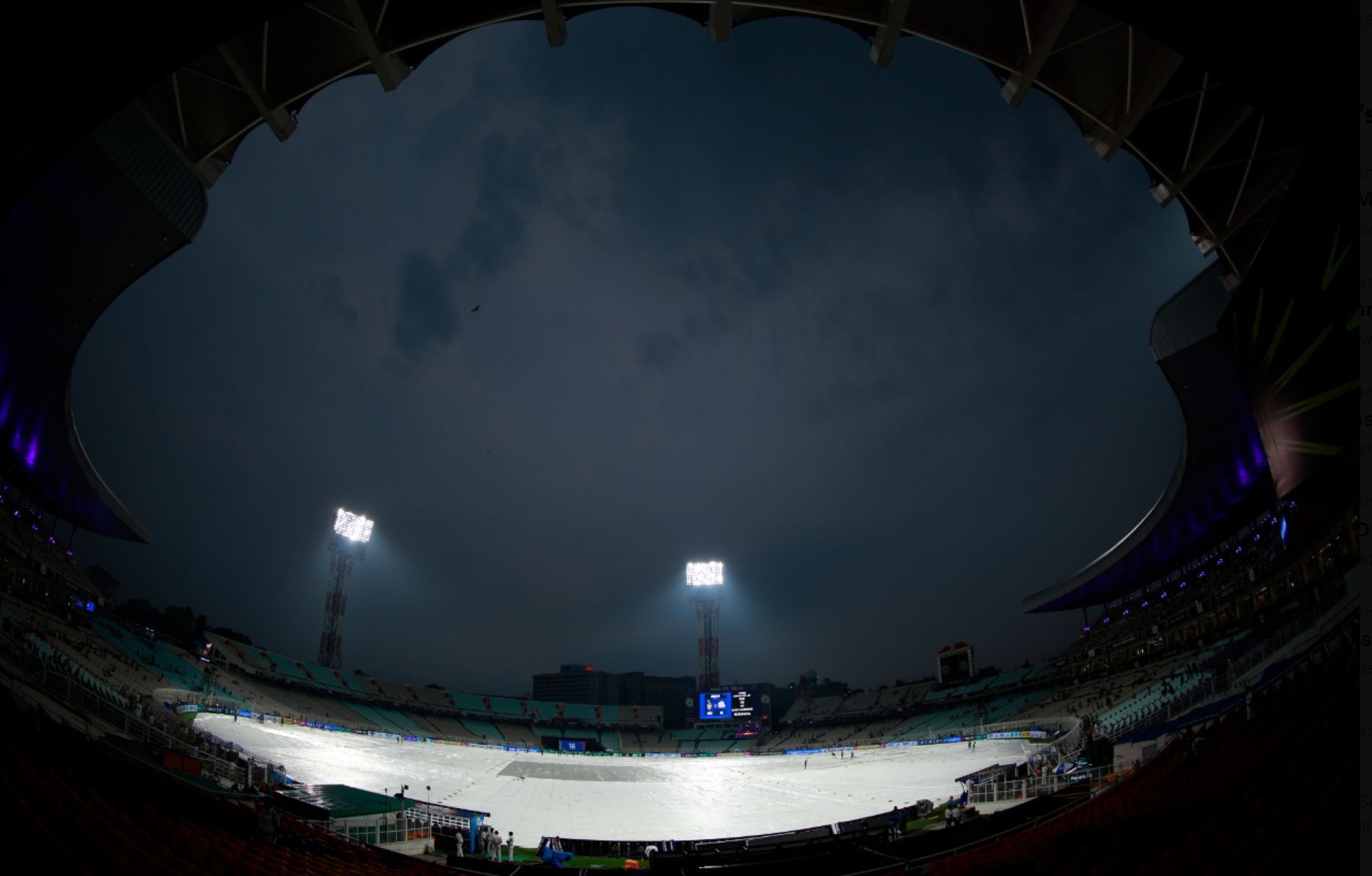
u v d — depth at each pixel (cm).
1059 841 1293
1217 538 6519
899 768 5469
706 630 12406
